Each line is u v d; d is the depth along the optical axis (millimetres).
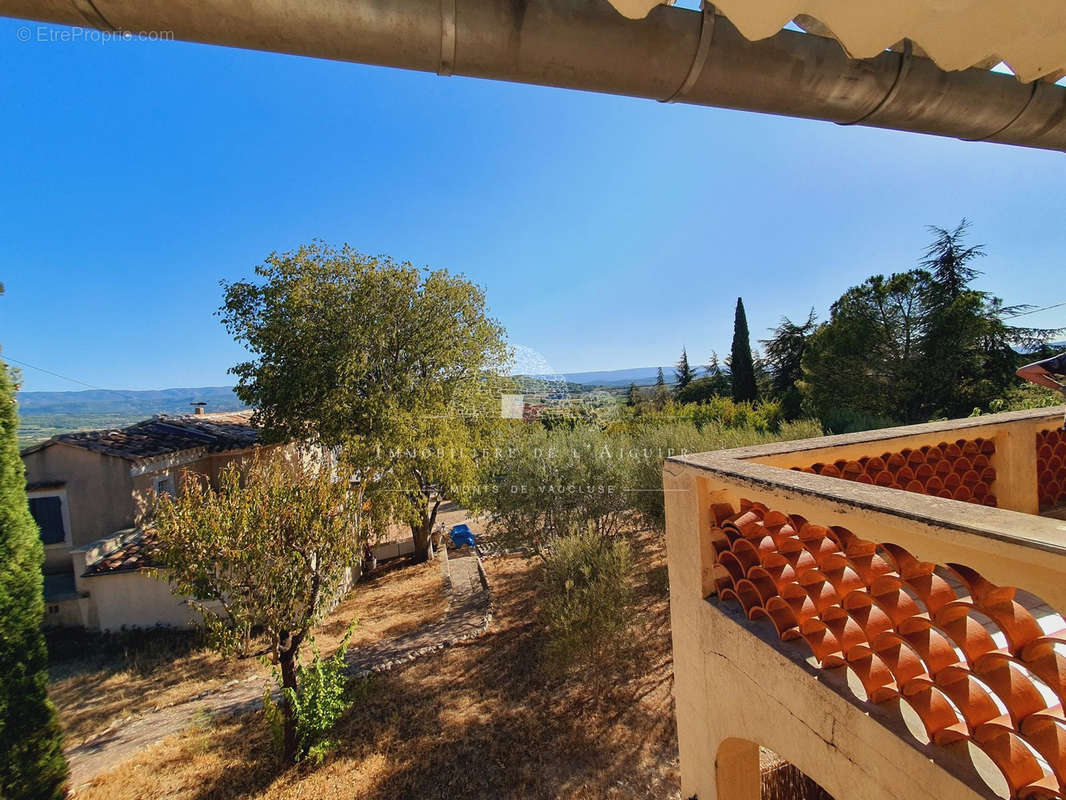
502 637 9195
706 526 2068
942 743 1155
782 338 26547
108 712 7055
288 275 11336
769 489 1506
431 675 8031
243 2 733
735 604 1986
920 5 825
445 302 12719
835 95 1058
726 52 944
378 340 11461
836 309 18422
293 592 5965
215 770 5855
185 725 6723
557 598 7574
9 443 4789
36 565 4949
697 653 2127
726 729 1947
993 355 15039
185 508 5719
